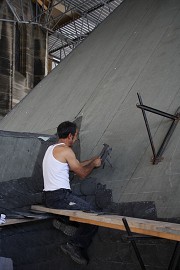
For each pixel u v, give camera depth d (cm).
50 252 384
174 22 572
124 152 396
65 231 363
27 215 367
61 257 380
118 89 524
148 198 321
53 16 1850
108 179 381
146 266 294
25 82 1712
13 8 1598
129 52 607
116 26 766
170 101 408
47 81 842
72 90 657
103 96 540
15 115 812
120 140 417
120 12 822
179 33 530
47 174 361
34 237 383
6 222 345
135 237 239
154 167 346
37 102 762
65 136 378
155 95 441
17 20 1616
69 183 389
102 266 336
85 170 364
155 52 536
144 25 655
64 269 375
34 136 436
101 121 482
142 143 386
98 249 343
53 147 367
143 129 404
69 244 346
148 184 335
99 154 416
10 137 413
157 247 288
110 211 350
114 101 503
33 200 414
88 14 1667
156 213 304
